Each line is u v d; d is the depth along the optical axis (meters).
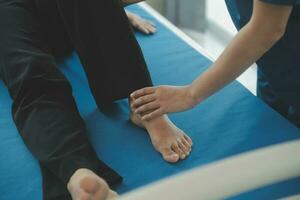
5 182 1.14
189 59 1.58
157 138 1.23
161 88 1.18
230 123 1.30
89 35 1.27
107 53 1.29
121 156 1.22
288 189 1.08
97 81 1.33
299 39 1.10
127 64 1.30
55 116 1.21
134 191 0.58
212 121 1.32
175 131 1.25
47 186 1.11
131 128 1.31
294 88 1.22
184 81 1.48
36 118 1.22
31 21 1.42
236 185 0.58
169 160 1.19
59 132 1.18
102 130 1.30
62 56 1.58
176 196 0.57
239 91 1.42
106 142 1.26
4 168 1.18
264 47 0.94
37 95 1.27
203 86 1.08
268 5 0.86
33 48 1.36
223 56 1.01
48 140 1.17
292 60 1.15
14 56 1.32
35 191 1.11
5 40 1.35
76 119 1.24
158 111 1.17
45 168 1.15
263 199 1.07
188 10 2.61
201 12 2.59
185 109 1.14
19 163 1.19
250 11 1.16
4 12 1.40
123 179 1.14
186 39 1.71
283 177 0.60
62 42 1.52
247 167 0.59
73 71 1.52
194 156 1.21
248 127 1.28
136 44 1.30
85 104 1.40
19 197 1.10
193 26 2.65
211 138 1.26
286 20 0.90
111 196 0.98
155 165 1.19
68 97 1.30
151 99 1.18
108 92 1.33
